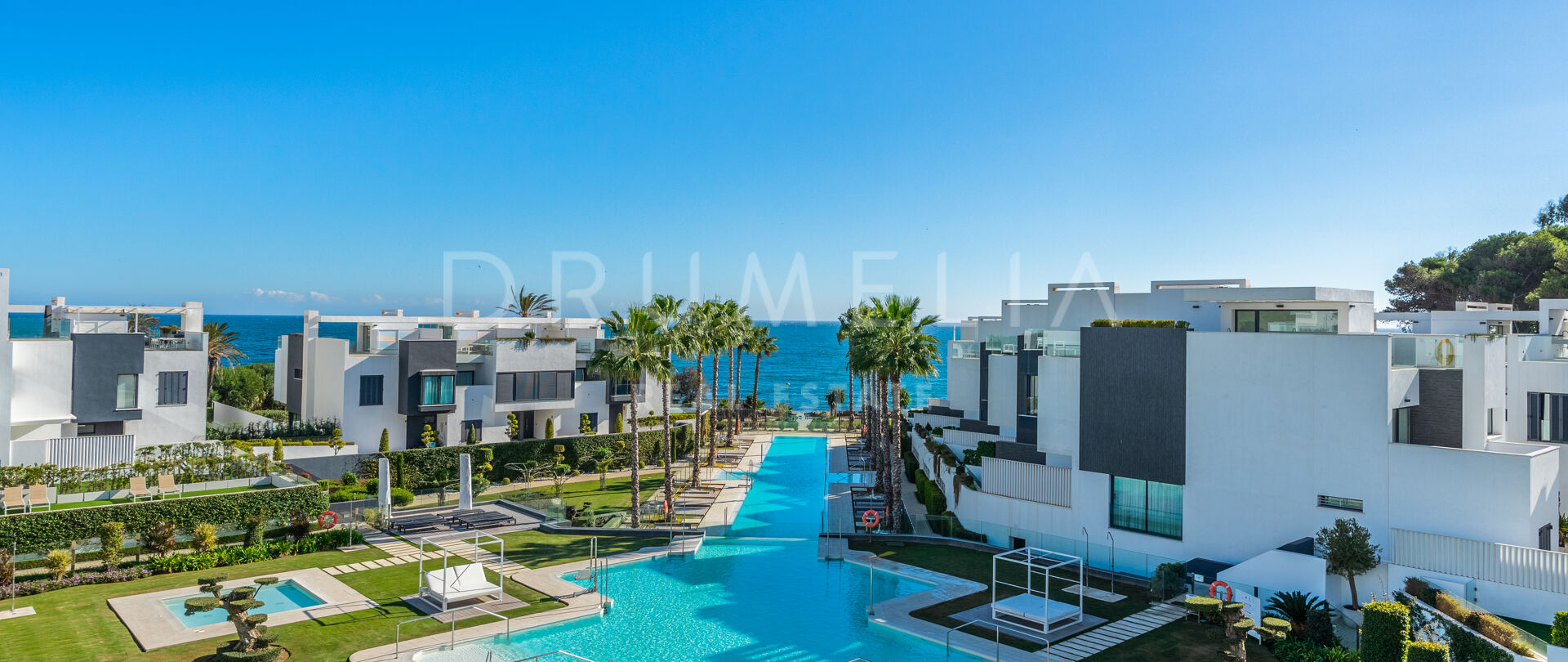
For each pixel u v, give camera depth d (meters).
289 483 38.59
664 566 32.97
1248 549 28.59
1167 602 27.73
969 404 56.47
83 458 37.47
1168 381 30.58
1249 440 28.61
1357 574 25.41
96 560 31.16
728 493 49.59
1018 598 26.78
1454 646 21.02
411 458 48.38
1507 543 23.66
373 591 28.91
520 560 33.50
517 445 53.41
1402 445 25.50
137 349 42.91
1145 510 31.52
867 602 28.44
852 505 45.59
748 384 159.75
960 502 39.03
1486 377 27.30
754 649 24.11
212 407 59.53
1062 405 34.56
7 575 27.53
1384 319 44.81
